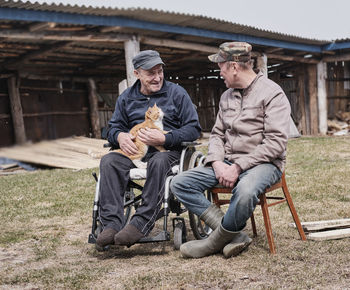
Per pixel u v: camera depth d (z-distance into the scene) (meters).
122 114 4.02
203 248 3.31
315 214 4.52
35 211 5.38
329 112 17.47
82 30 9.20
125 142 3.72
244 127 3.39
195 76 17.84
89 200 5.86
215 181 3.40
